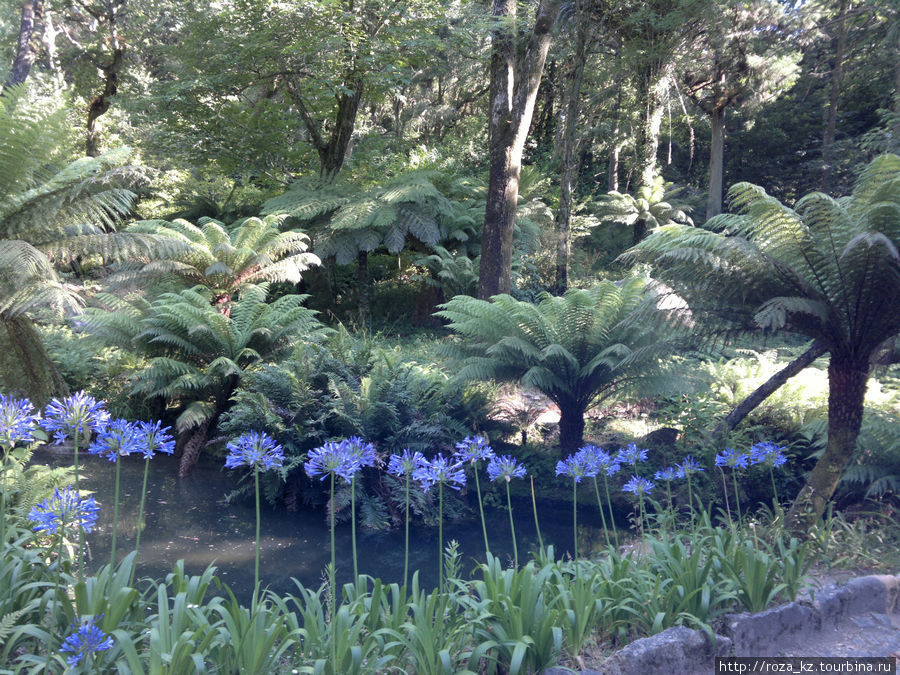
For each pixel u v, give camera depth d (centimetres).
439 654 227
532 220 1623
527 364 722
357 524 646
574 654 263
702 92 2009
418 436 695
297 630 232
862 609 326
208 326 842
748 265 425
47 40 1652
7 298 598
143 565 509
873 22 1530
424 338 1286
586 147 2050
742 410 616
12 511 338
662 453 680
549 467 734
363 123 2150
